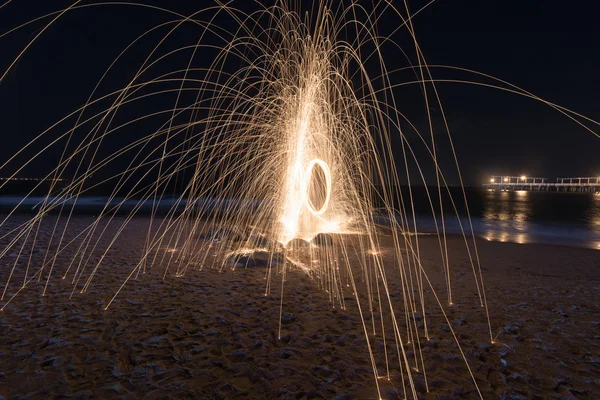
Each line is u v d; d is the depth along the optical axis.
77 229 8.21
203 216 11.01
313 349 2.44
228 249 5.85
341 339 2.60
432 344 2.55
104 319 2.86
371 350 2.45
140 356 2.28
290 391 1.95
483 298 3.70
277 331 2.72
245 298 3.48
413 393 1.96
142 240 6.82
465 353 2.43
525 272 5.14
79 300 3.30
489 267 5.46
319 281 4.17
